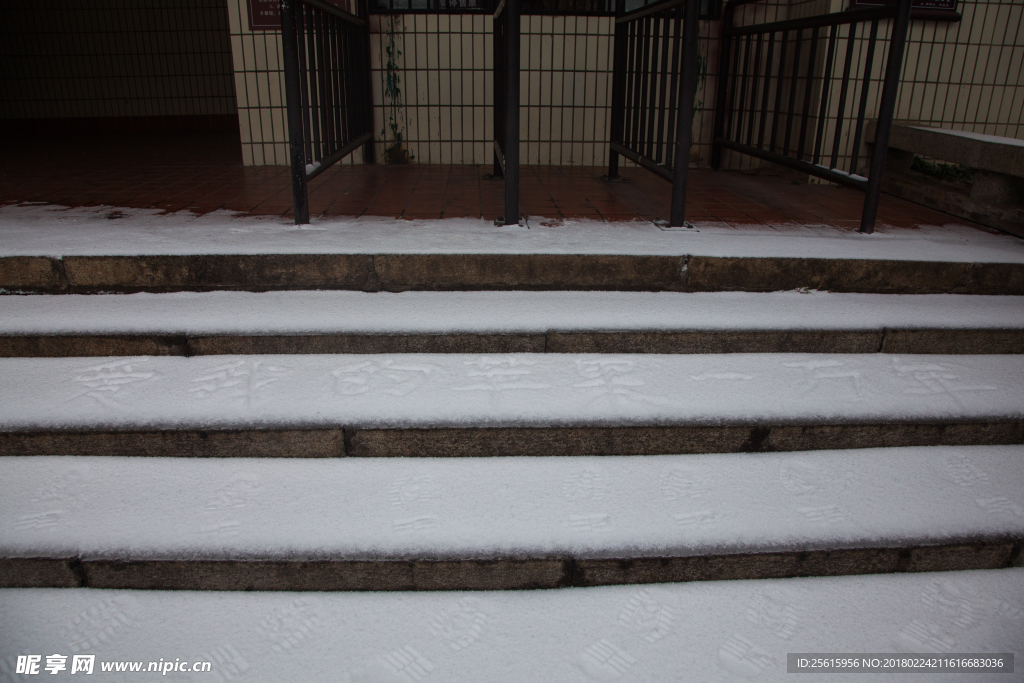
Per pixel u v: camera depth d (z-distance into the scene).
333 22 3.62
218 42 7.73
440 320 2.38
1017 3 4.36
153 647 1.51
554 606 1.65
